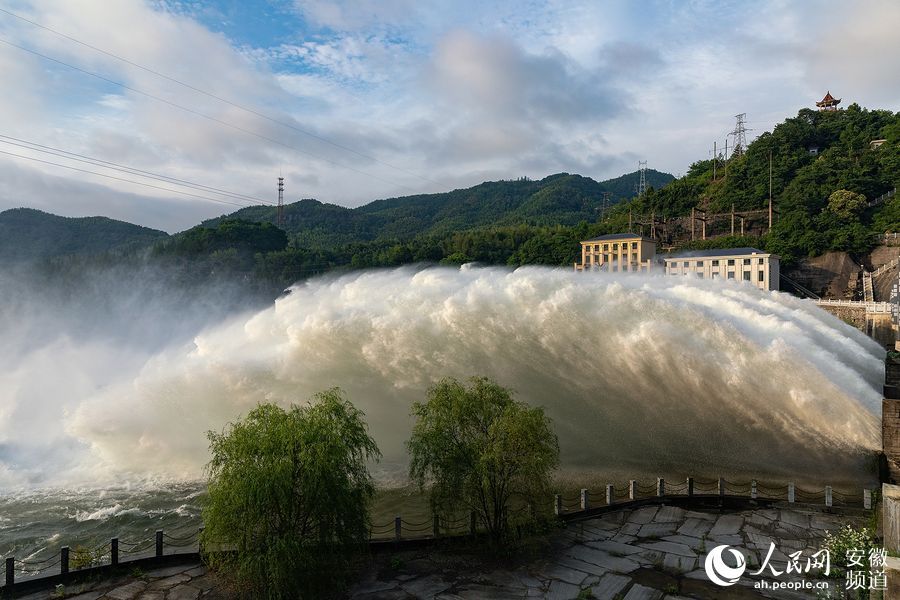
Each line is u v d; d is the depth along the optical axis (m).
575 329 30.84
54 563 21.34
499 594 16.69
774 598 16.22
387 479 28.39
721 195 146.38
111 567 18.44
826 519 22.20
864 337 43.69
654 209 159.88
